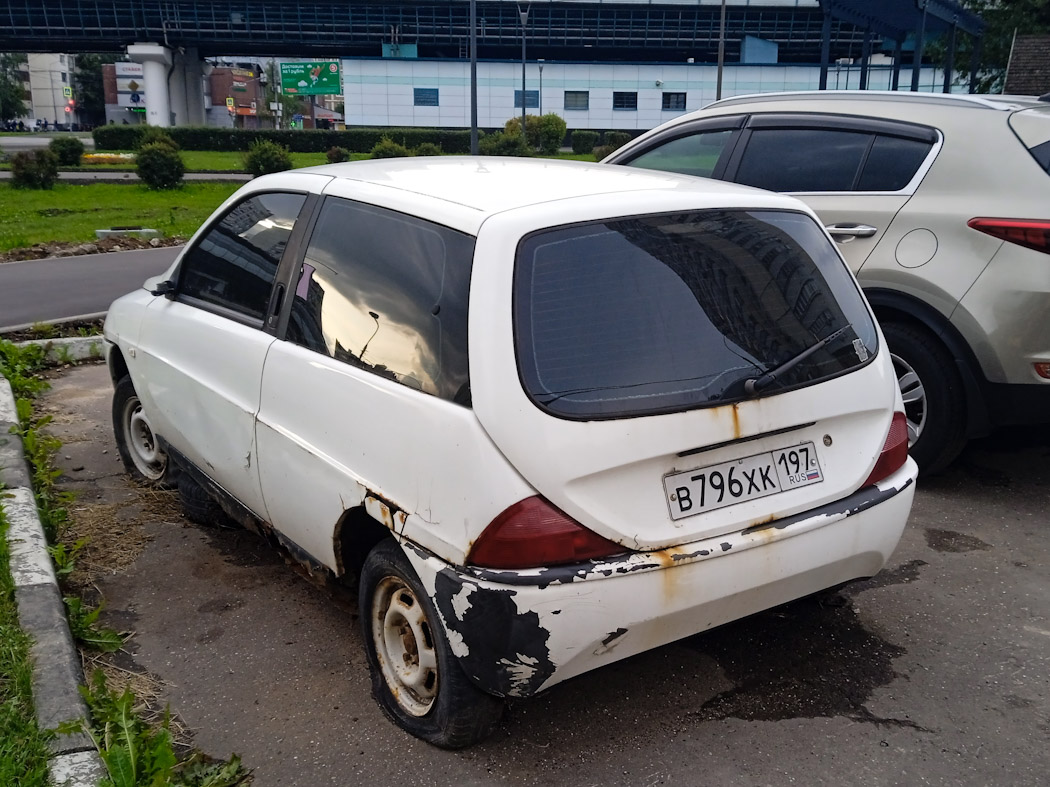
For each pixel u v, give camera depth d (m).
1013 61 25.73
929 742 2.94
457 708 2.75
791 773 2.79
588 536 2.51
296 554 3.49
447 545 2.59
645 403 2.62
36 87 126.25
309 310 3.33
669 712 3.09
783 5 66.69
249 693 3.23
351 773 2.80
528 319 2.60
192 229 19.25
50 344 7.73
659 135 6.31
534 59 73.31
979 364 4.66
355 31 68.19
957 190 4.77
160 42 67.00
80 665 3.23
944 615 3.73
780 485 2.84
